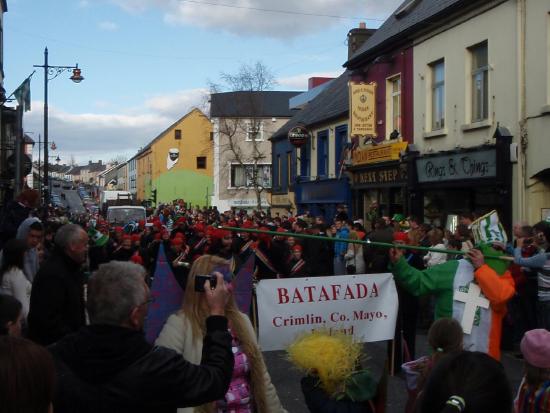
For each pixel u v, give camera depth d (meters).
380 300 5.97
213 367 2.98
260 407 3.90
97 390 2.65
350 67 23.67
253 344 3.92
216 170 54.34
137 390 2.67
